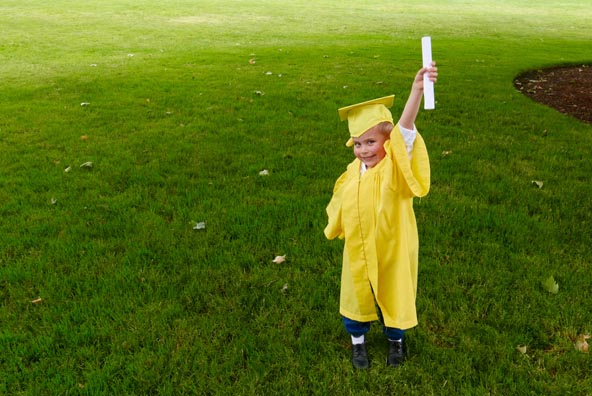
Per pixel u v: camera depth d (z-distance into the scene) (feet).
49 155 18.88
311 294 11.09
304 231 13.51
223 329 10.09
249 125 22.04
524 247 12.65
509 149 18.93
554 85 30.42
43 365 9.21
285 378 8.90
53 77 32.22
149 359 9.27
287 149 19.26
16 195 15.69
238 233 13.53
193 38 50.47
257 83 29.53
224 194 15.67
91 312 10.52
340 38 50.49
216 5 81.15
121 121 22.95
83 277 11.74
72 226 13.82
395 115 23.41
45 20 62.54
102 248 12.82
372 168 8.07
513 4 95.04
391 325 8.16
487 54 40.32
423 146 7.66
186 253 12.62
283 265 12.10
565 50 43.16
